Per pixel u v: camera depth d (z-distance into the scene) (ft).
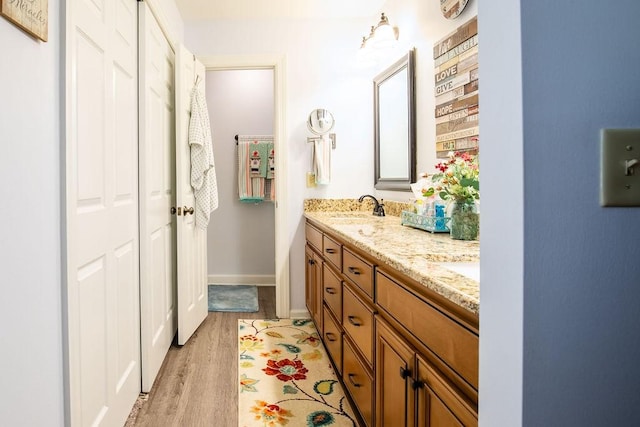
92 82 4.93
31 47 3.58
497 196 2.06
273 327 10.72
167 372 8.03
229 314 11.88
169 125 9.27
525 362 1.86
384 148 10.35
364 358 5.52
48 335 3.89
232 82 15.65
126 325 6.34
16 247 3.34
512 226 1.92
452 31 7.00
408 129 8.69
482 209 2.22
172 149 9.66
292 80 11.22
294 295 11.55
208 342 9.63
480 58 2.20
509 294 1.96
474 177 5.35
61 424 4.17
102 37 5.24
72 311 4.28
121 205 6.09
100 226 5.19
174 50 9.75
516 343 1.90
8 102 3.22
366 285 5.35
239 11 10.62
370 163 11.39
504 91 1.96
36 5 3.57
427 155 8.04
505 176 1.98
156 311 7.89
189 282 9.78
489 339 2.17
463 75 6.57
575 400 1.87
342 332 6.85
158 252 8.11
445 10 7.04
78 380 4.45
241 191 15.39
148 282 7.17
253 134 15.64
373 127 11.27
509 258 1.95
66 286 4.18
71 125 4.26
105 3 5.39
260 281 15.75
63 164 4.16
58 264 4.10
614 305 1.88
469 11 6.41
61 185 4.16
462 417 2.89
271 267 15.85
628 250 1.88
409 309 3.91
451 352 3.08
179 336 9.27
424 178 7.09
